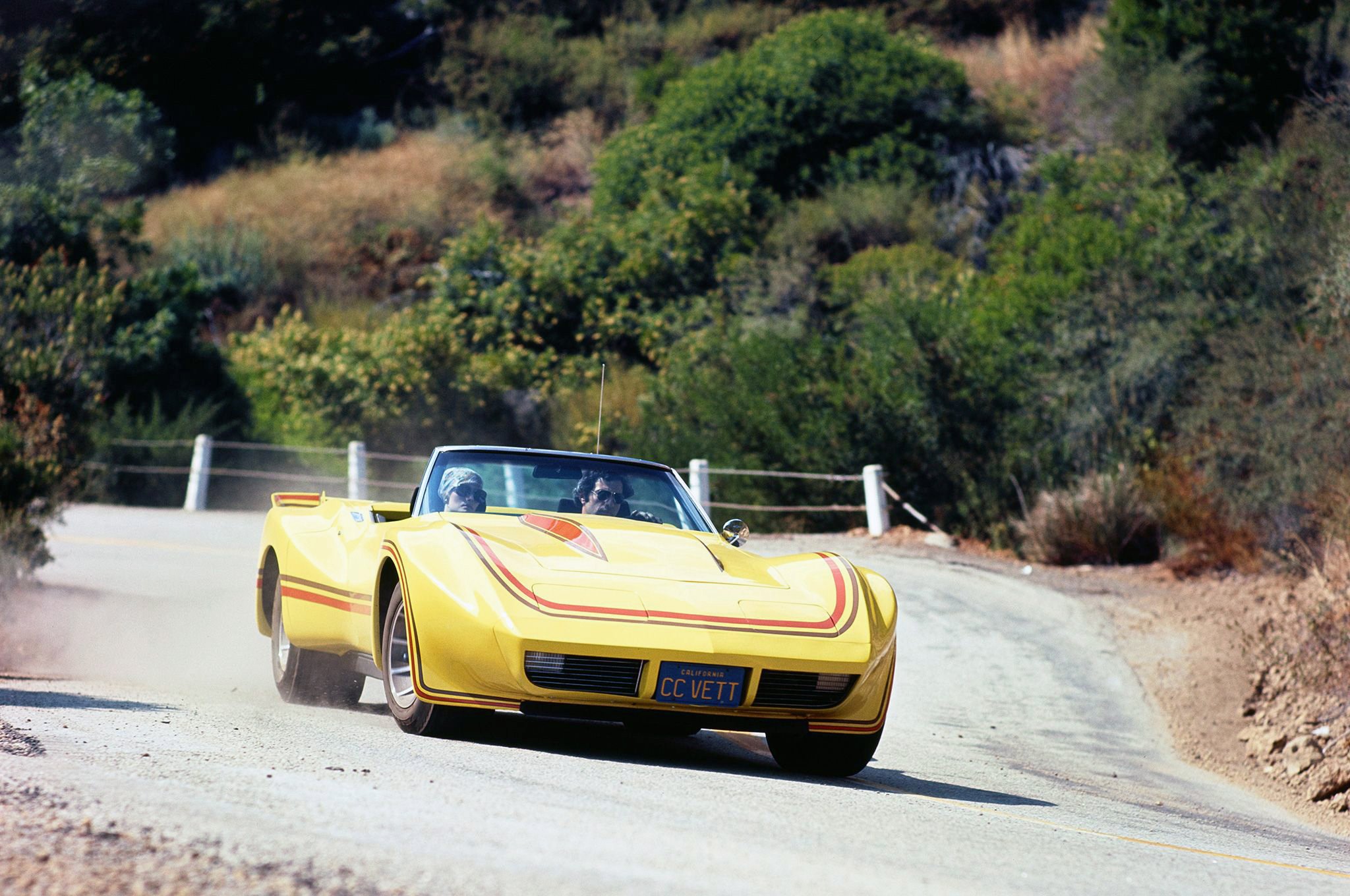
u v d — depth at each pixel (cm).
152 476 9269
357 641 2381
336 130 16038
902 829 1570
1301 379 5475
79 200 9988
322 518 2722
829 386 7219
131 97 10250
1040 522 6062
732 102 11669
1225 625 4584
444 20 17800
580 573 2053
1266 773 3212
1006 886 1270
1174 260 6912
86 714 1991
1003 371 6831
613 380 9369
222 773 1482
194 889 972
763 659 1947
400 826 1257
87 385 6225
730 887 1124
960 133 11512
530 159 15050
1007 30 15150
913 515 6744
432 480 2492
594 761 1942
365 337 9944
